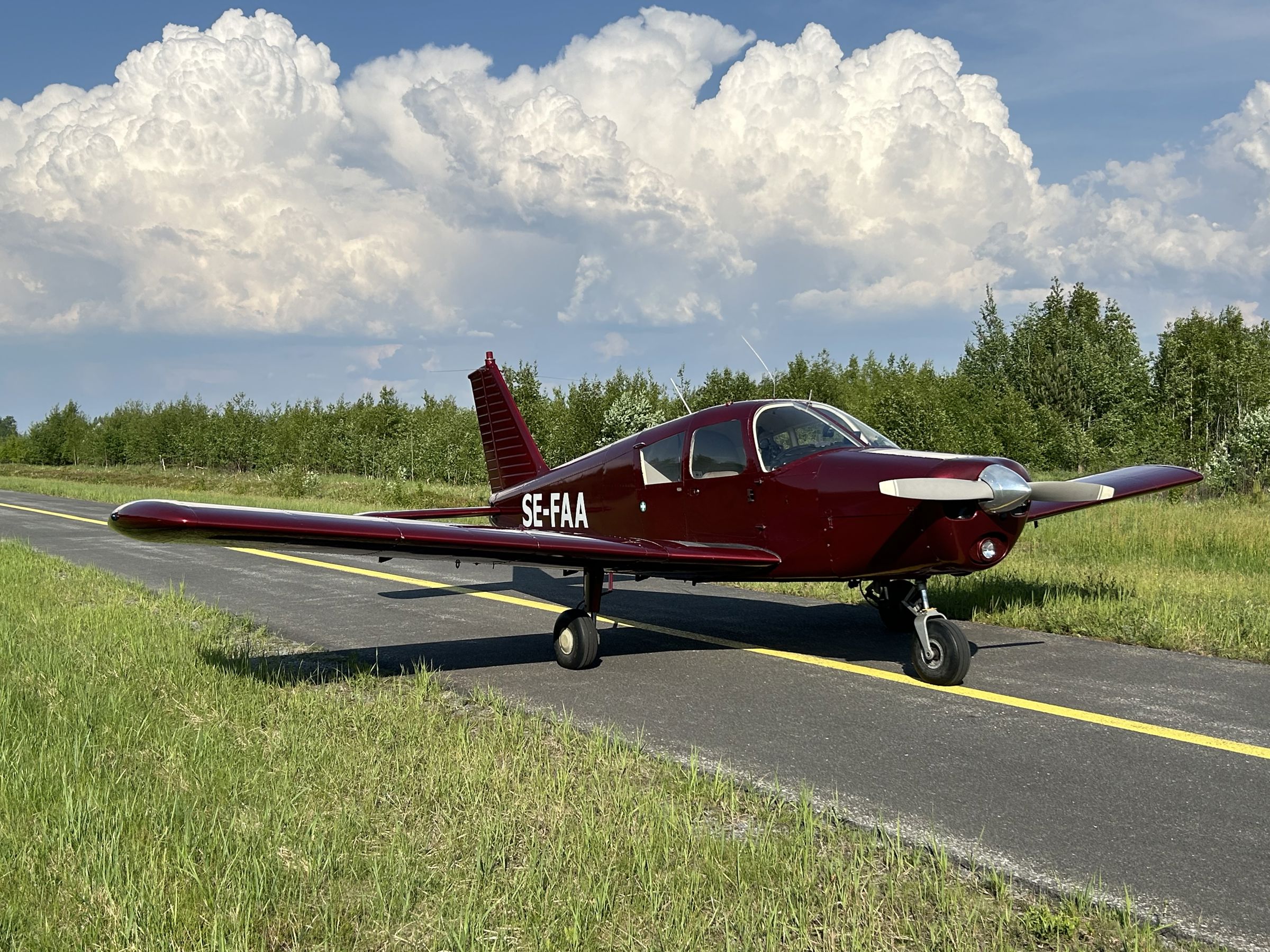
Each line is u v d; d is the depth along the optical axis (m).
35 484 34.97
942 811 3.49
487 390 10.34
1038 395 36.53
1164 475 7.29
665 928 2.50
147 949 2.40
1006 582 8.67
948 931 2.49
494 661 6.34
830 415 6.44
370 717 4.68
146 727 4.31
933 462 5.47
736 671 5.94
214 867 2.86
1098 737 4.39
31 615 7.41
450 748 4.14
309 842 3.03
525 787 3.62
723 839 3.12
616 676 5.84
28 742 4.00
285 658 6.38
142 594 8.97
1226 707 4.92
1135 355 40.22
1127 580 8.84
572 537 6.09
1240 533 10.89
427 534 5.36
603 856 2.95
